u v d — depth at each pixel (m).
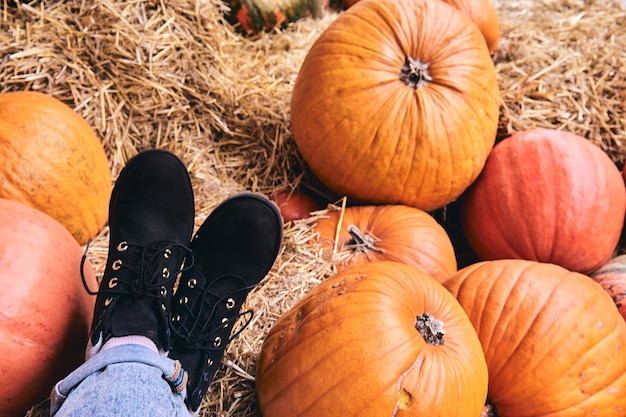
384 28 1.77
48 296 1.24
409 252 1.78
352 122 1.76
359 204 2.01
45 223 1.33
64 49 1.92
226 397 1.40
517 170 1.92
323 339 1.19
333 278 1.35
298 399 1.18
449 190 1.88
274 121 2.20
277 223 1.53
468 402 1.19
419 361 1.15
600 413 1.38
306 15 2.62
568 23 2.70
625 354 1.42
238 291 1.42
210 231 1.49
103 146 1.97
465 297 1.49
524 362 1.38
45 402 1.34
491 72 1.87
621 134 2.22
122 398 1.02
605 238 1.88
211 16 2.24
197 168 2.09
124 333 1.19
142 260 1.32
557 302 1.41
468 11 2.37
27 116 1.59
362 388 1.13
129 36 1.99
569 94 2.26
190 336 1.30
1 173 1.54
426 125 1.73
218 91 2.16
